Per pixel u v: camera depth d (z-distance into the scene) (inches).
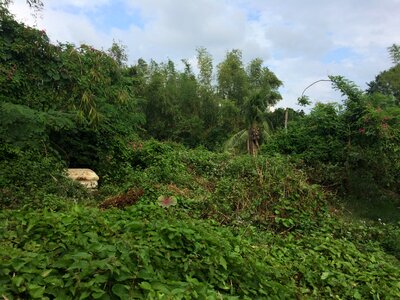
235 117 1142.3
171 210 240.2
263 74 1279.5
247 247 188.9
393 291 186.9
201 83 1269.7
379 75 1130.0
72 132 377.7
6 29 362.0
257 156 423.2
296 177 331.6
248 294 148.2
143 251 137.9
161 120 1146.0
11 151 297.3
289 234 257.3
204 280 146.7
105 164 401.7
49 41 379.9
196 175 428.1
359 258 223.9
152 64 1270.9
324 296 179.2
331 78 482.9
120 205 277.7
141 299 121.0
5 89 341.4
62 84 378.9
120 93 416.5
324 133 487.8
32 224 149.4
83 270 120.3
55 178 294.5
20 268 117.9
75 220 157.6
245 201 303.9
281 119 915.4
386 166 432.8
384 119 429.7
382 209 399.2
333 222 293.3
